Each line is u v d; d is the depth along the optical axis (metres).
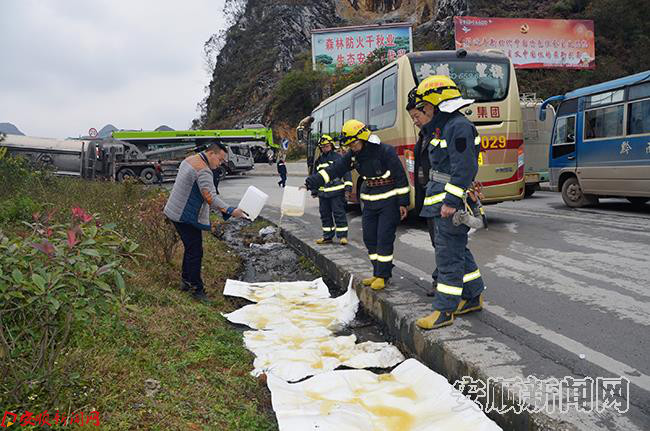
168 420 2.74
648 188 9.83
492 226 9.24
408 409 3.06
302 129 16.25
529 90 38.44
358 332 4.75
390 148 4.87
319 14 69.50
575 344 3.57
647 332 3.82
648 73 9.71
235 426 2.88
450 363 3.42
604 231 8.22
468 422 2.80
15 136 23.61
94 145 23.95
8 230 5.96
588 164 11.14
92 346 3.30
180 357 3.67
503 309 4.42
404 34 46.28
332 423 2.85
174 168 28.08
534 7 48.03
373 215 5.06
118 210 7.60
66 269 2.87
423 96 3.83
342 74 47.09
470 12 50.50
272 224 11.02
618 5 41.22
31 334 2.93
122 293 3.15
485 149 8.91
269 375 3.56
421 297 4.75
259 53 67.94
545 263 6.20
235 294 5.84
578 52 37.47
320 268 7.09
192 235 5.35
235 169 29.27
